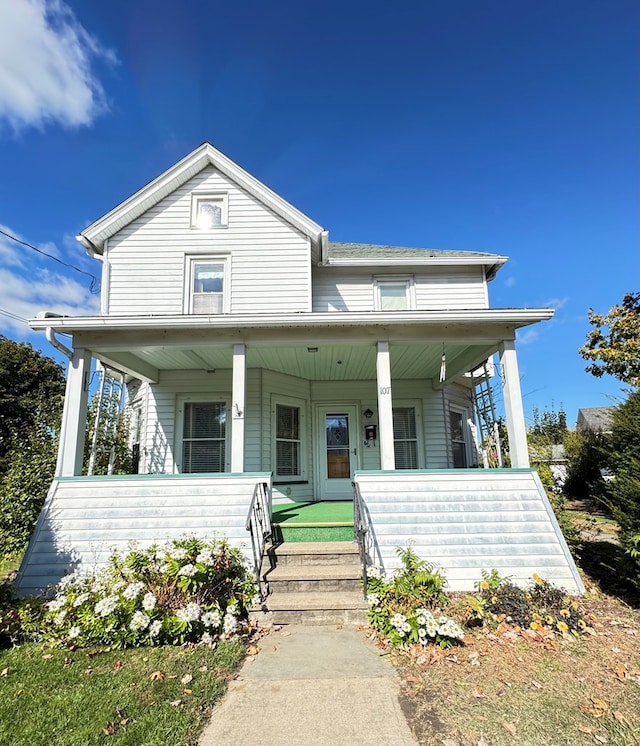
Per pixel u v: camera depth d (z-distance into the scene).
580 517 8.53
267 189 8.91
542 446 8.66
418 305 9.76
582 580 5.68
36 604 4.61
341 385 9.95
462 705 2.93
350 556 5.55
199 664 3.57
